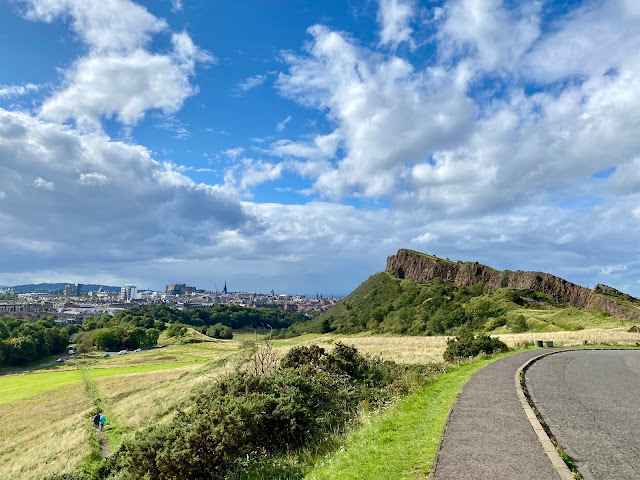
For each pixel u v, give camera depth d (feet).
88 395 165.48
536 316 344.69
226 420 41.83
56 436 108.88
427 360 125.39
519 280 523.29
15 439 113.29
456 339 124.26
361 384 69.51
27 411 143.54
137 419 116.26
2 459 97.19
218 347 415.44
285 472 36.40
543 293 480.64
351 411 52.95
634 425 36.11
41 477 82.02
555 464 25.61
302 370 62.85
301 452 41.96
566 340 173.17
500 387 54.03
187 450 38.52
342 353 77.46
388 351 167.84
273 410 46.32
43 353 412.36
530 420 36.47
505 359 91.66
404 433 34.09
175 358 329.31
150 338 484.33
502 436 31.68
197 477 38.32
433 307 467.93
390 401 53.31
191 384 144.66
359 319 536.83
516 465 25.58
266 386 52.75
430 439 31.55
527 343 137.59
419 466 26.07
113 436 107.55
